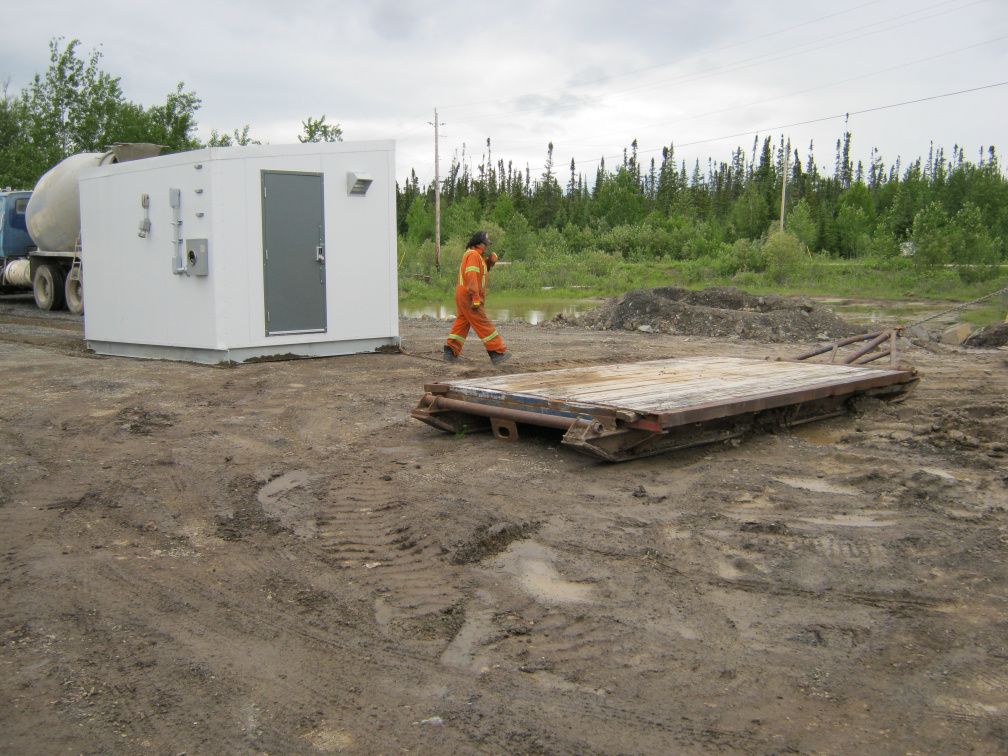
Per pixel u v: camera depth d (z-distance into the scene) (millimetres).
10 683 2865
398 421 7289
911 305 24531
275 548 4227
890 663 2990
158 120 29234
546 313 23734
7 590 3688
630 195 70000
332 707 2729
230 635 3258
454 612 3455
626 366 8312
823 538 4258
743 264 37219
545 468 5680
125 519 4688
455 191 89188
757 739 2527
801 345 14328
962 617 3352
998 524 4453
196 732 2576
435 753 2463
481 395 6434
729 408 5797
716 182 105562
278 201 10570
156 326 11211
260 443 6473
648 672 2939
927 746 2484
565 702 2742
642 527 4469
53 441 6484
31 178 28828
